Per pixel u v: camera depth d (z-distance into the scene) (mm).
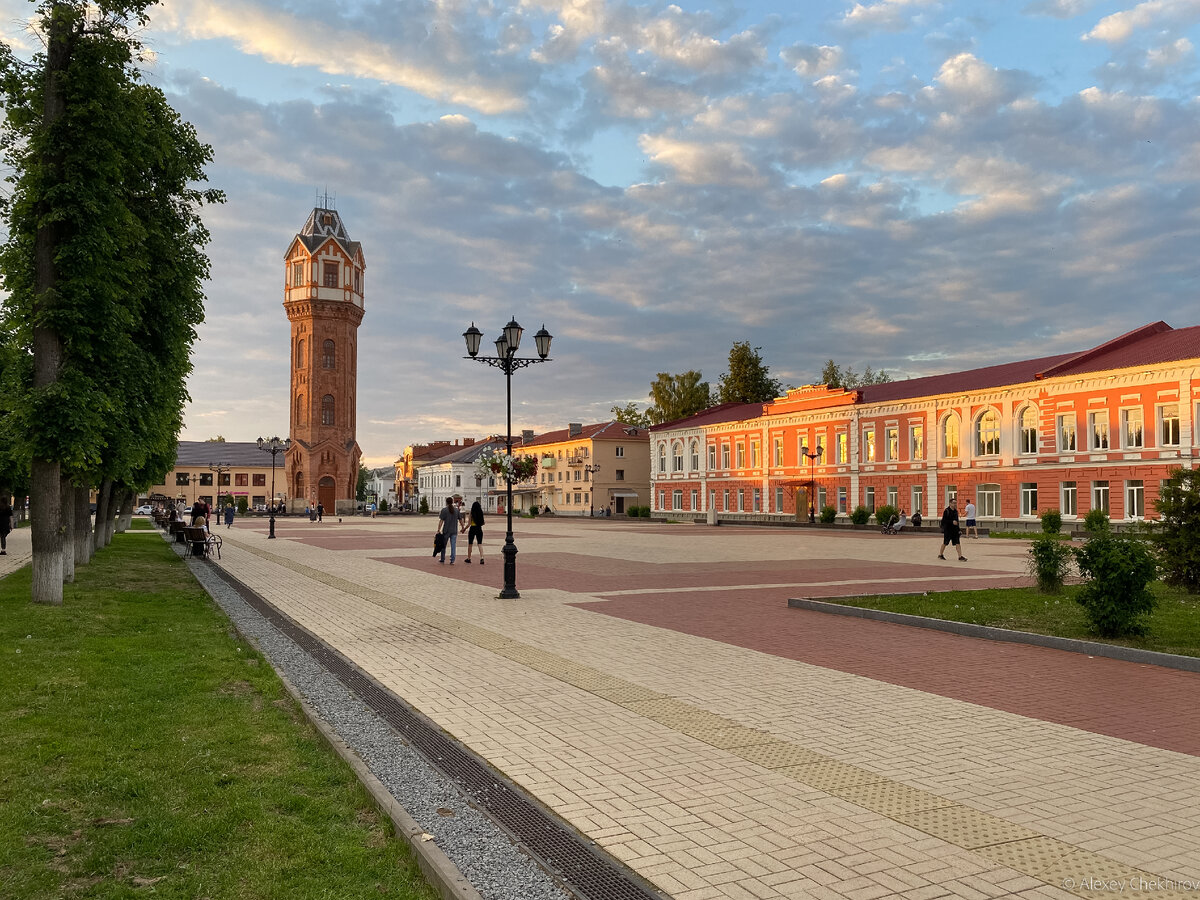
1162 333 47531
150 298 19547
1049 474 46125
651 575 22109
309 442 101125
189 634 11992
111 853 4664
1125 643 11367
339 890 4348
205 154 20094
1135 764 6602
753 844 5031
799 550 32875
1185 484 18188
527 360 19250
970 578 21000
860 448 58906
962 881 4531
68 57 14820
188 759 6320
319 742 6945
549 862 4785
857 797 5824
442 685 9281
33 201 14227
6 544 33625
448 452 151000
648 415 100750
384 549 33719
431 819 5406
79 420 13766
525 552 31750
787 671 10031
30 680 8641
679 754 6805
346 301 103500
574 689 9094
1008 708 8344
